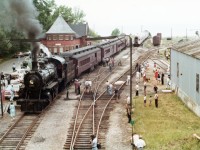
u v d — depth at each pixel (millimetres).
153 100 32594
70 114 27891
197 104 27156
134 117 26719
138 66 50156
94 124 25219
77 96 33969
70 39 78500
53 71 32062
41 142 21703
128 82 40781
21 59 69000
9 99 33281
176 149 19422
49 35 77500
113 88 38219
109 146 20891
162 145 20234
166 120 25891
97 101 32406
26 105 27969
